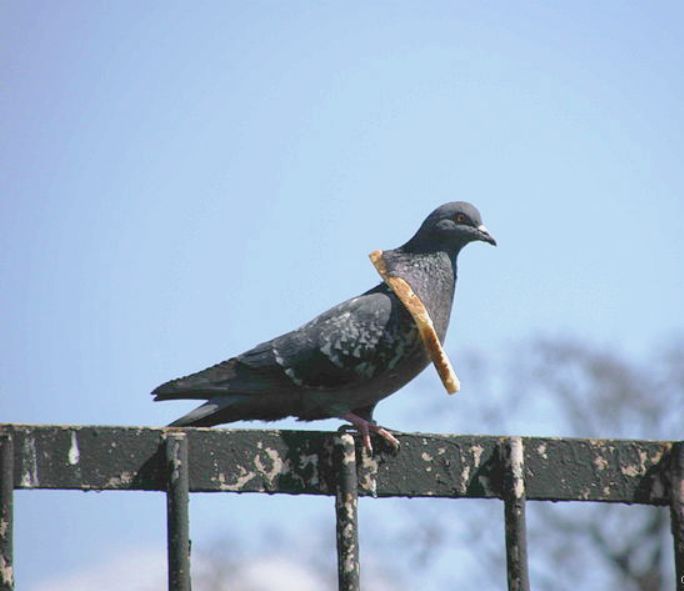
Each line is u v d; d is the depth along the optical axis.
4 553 7.16
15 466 7.39
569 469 8.15
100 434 7.54
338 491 7.82
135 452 7.57
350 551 7.77
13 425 7.43
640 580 29.86
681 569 8.12
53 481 7.43
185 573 7.41
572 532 30.44
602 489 8.16
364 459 8.05
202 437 7.73
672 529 8.17
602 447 8.21
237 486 7.75
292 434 7.88
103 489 7.49
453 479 8.09
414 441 8.12
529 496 8.09
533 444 8.15
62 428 7.49
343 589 7.75
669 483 8.23
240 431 7.80
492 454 8.15
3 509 7.21
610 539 30.20
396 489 8.06
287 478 7.84
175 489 7.48
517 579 7.84
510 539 7.91
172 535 7.44
